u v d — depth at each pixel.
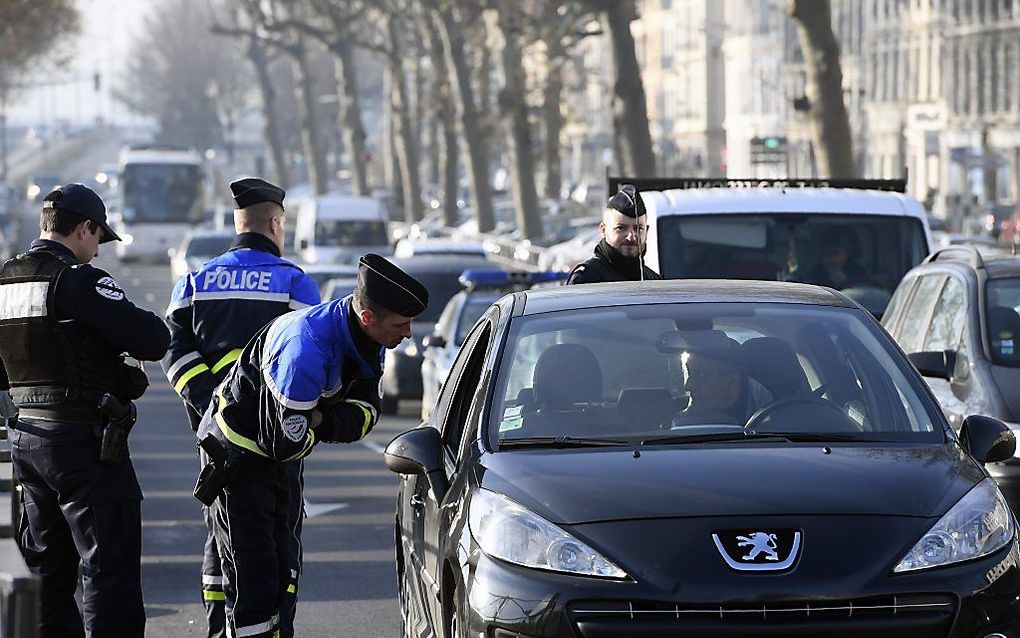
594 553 13.20
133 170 166.62
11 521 16.00
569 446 14.94
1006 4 186.50
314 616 22.34
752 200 32.25
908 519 13.43
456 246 67.81
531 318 16.58
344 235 114.38
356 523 30.66
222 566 16.50
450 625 14.73
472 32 148.88
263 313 19.11
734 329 16.33
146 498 33.97
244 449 15.59
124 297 16.62
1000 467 21.47
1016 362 23.47
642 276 22.86
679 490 13.71
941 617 13.03
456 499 14.68
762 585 12.93
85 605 16.66
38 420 16.53
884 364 16.05
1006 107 187.12
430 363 45.31
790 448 14.65
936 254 27.42
